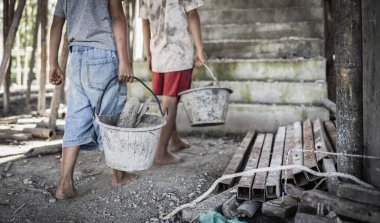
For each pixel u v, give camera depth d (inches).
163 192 140.3
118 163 123.4
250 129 228.2
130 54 274.7
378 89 106.9
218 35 280.7
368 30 111.7
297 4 270.7
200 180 152.1
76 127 131.7
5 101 276.7
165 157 170.9
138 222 119.5
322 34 261.4
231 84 235.0
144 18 177.0
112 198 135.0
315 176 124.3
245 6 280.7
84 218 121.0
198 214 118.0
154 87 177.6
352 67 115.5
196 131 233.8
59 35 138.2
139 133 118.7
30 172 158.9
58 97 225.9
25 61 336.8
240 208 115.8
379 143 107.3
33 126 236.2
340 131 119.2
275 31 270.5
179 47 167.3
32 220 118.6
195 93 157.2
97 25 131.6
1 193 137.4
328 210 103.1
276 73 235.0
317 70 228.8
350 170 117.5
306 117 219.6
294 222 108.0
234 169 150.7
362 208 99.0
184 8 166.4
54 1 387.9
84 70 130.7
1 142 207.3
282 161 150.7
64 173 133.8
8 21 251.8
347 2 114.4
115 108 137.4
